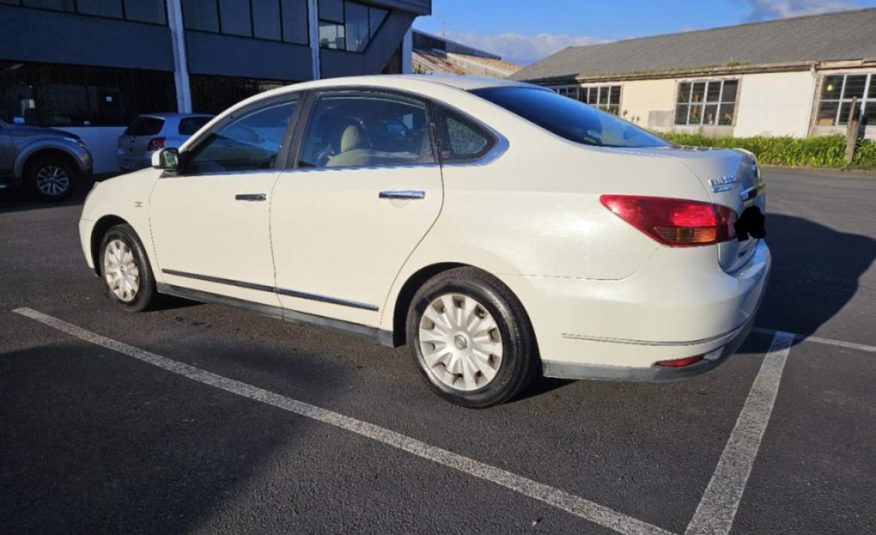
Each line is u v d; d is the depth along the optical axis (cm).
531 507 244
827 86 2180
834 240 766
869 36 2262
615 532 230
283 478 262
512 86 358
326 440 292
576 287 276
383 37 2109
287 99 378
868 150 1927
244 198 378
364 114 345
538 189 284
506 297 295
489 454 281
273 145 378
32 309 481
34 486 254
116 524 232
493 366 309
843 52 2191
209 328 443
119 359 385
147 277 452
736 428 305
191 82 1603
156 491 252
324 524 233
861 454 281
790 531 230
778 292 544
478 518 237
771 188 1341
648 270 266
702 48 2834
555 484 259
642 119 2778
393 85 339
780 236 792
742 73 2378
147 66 1488
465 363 317
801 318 475
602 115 370
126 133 1245
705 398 338
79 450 281
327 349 405
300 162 363
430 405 327
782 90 2284
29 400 328
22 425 302
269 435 296
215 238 398
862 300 521
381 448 286
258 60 1727
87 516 236
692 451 284
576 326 279
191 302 502
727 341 283
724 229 274
